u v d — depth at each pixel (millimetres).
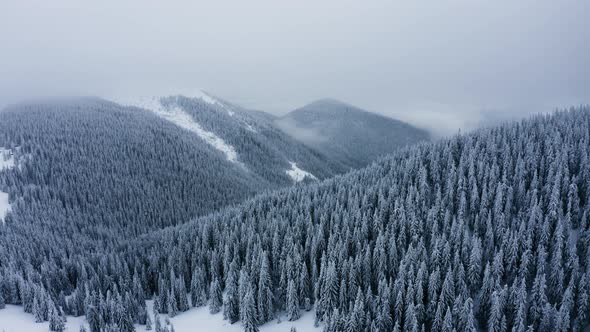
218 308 77750
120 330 71062
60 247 114750
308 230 86062
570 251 65125
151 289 91500
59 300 81750
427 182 101125
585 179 82938
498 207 78938
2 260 95188
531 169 90688
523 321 58906
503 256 70125
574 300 61406
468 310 59469
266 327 70750
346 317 62562
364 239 80188
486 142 109438
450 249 73250
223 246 91625
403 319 64438
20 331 69375
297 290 74625
